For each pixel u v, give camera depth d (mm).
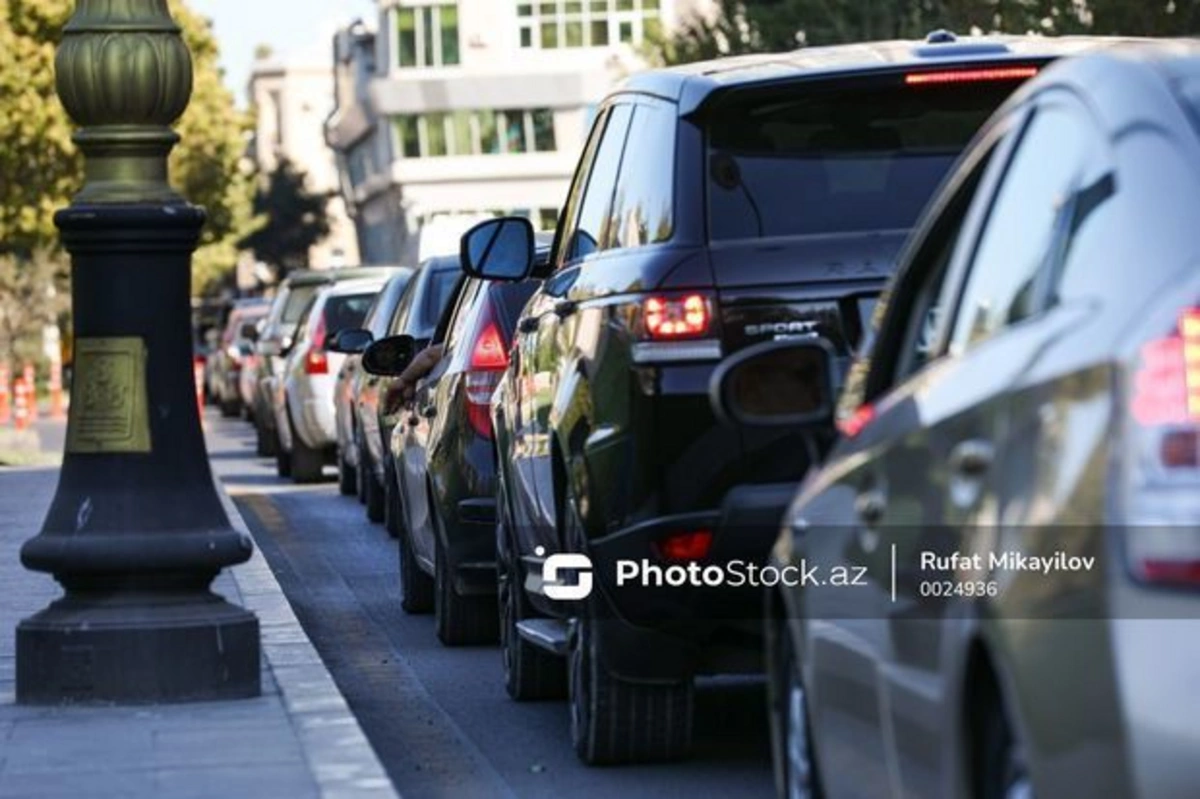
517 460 20875
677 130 17078
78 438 19266
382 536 40500
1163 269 9188
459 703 22203
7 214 103062
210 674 19078
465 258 21625
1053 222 10469
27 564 19266
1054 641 9000
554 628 20234
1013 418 9656
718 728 19844
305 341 56156
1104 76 10547
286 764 16375
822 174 16844
